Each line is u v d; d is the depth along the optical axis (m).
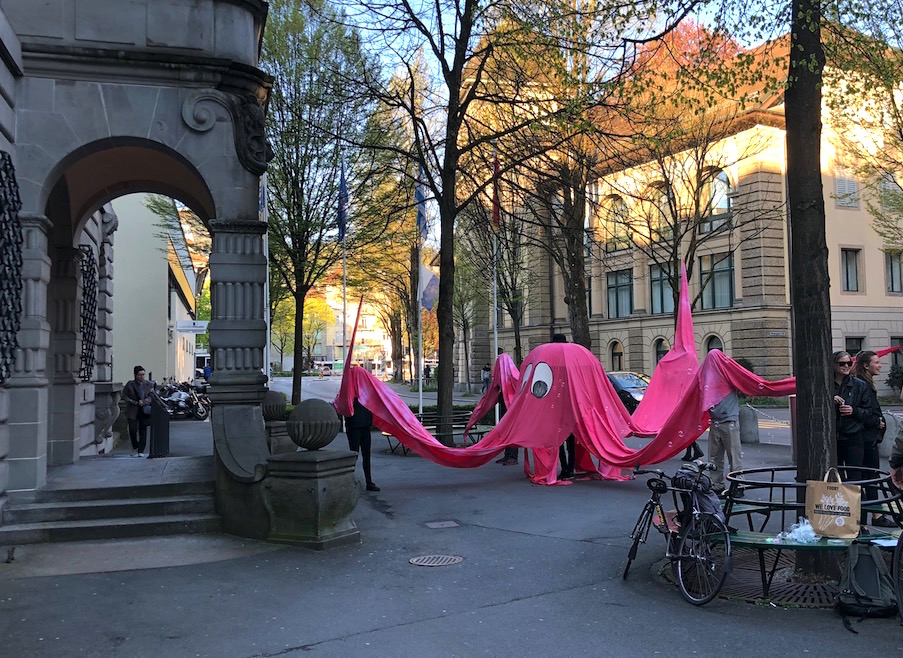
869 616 5.32
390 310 57.09
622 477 12.08
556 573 6.71
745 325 32.75
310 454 7.91
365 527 8.72
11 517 8.07
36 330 8.53
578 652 4.79
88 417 13.68
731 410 10.04
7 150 8.35
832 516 5.51
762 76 8.58
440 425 15.66
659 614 5.53
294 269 23.78
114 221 16.33
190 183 11.10
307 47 20.02
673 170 20.70
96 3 9.01
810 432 6.20
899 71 8.32
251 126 9.38
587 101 11.78
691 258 21.44
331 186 21.97
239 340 9.17
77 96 8.85
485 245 24.72
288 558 7.25
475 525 8.80
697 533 5.93
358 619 5.46
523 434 11.87
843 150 24.81
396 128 19.42
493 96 14.78
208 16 9.38
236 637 5.09
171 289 38.22
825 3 6.36
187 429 21.92
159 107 9.13
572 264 18.84
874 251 35.38
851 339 34.62
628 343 39.44
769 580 5.93
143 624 5.34
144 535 8.18
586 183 16.66
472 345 52.72
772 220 28.69
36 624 5.34
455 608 5.72
